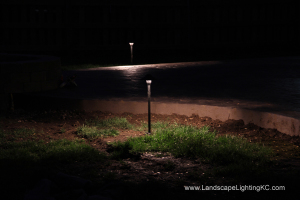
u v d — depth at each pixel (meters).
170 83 12.55
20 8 23.39
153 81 13.07
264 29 26.11
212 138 6.82
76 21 24.59
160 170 5.46
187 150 6.11
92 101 9.62
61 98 9.97
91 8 24.66
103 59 23.11
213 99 9.49
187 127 7.60
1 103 10.40
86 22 24.69
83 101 9.70
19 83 10.63
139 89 11.38
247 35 26.09
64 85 11.84
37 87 11.08
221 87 11.49
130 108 9.37
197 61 20.61
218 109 8.39
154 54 25.20
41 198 4.25
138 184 4.85
